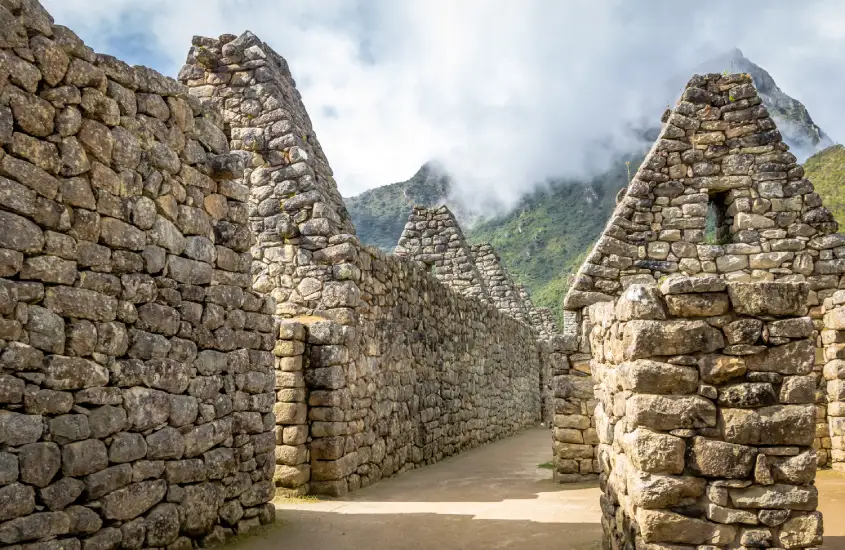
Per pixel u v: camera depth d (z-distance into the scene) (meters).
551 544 7.21
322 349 10.66
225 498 7.24
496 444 20.19
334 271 11.52
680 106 12.31
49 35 5.40
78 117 5.62
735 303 5.17
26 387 5.00
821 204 11.81
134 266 6.12
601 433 6.82
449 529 8.02
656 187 12.13
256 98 12.40
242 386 7.65
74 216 5.54
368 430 11.90
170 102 6.81
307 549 7.09
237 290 7.65
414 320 14.76
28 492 4.95
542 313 32.38
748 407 5.07
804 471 4.97
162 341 6.39
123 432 5.86
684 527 4.98
